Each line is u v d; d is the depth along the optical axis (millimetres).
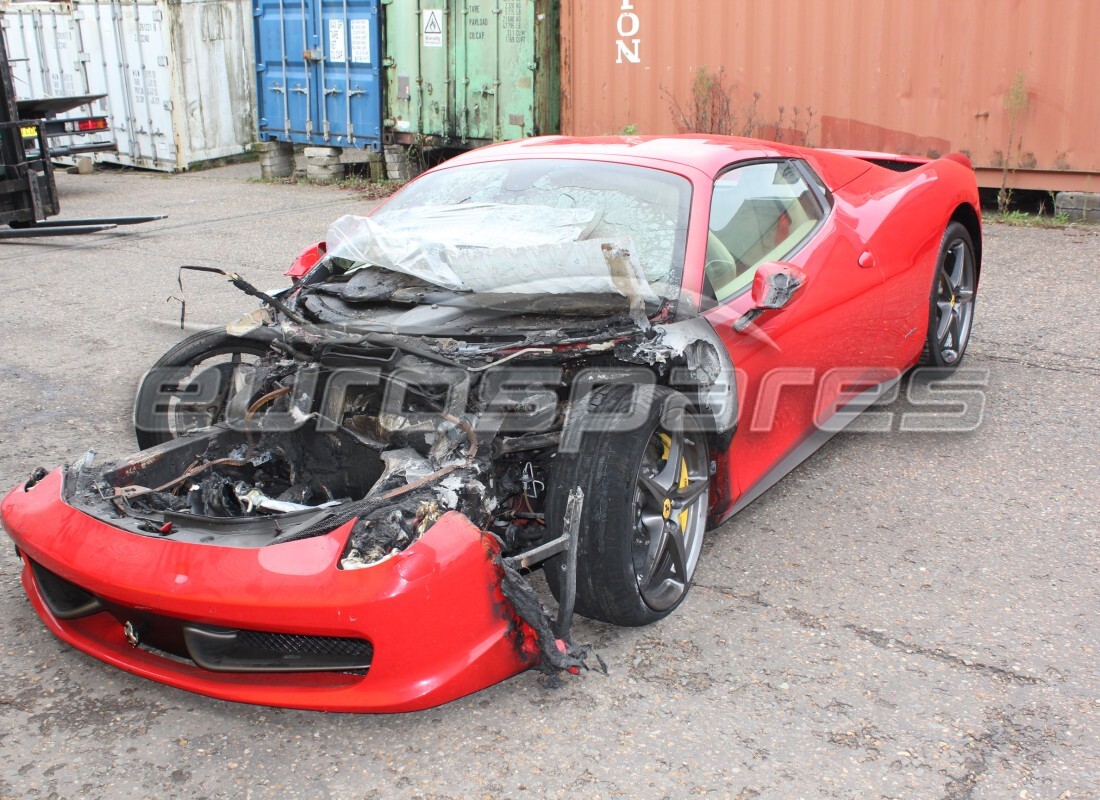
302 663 2689
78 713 2816
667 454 3246
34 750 2658
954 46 8891
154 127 15578
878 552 3658
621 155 3977
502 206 3732
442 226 3619
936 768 2527
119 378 5719
